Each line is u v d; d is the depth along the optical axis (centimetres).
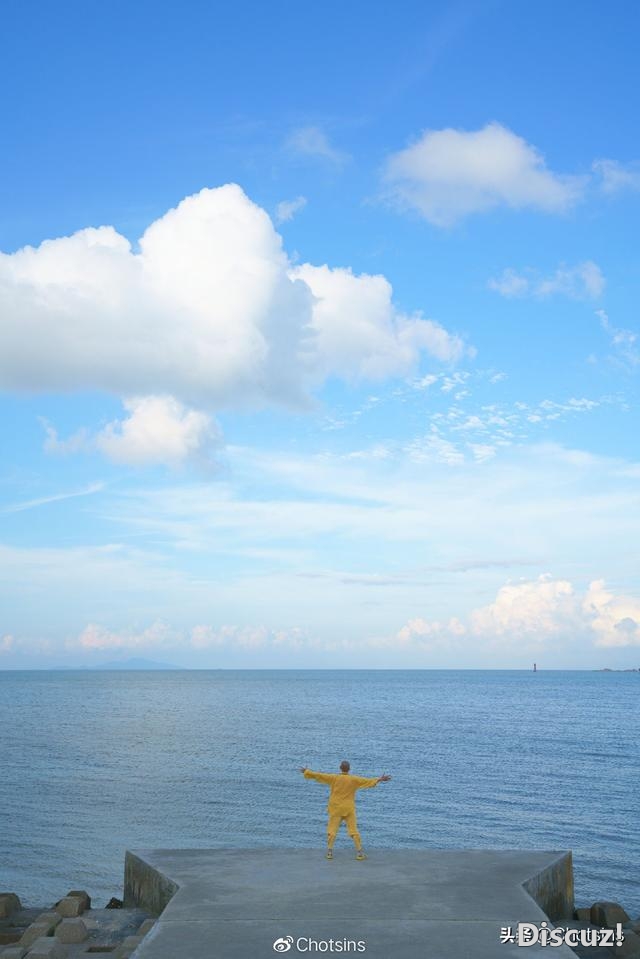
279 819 3962
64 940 854
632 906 2622
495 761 6228
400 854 1016
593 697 18075
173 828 3759
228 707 13800
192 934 706
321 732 8775
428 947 672
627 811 4206
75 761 6209
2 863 3159
